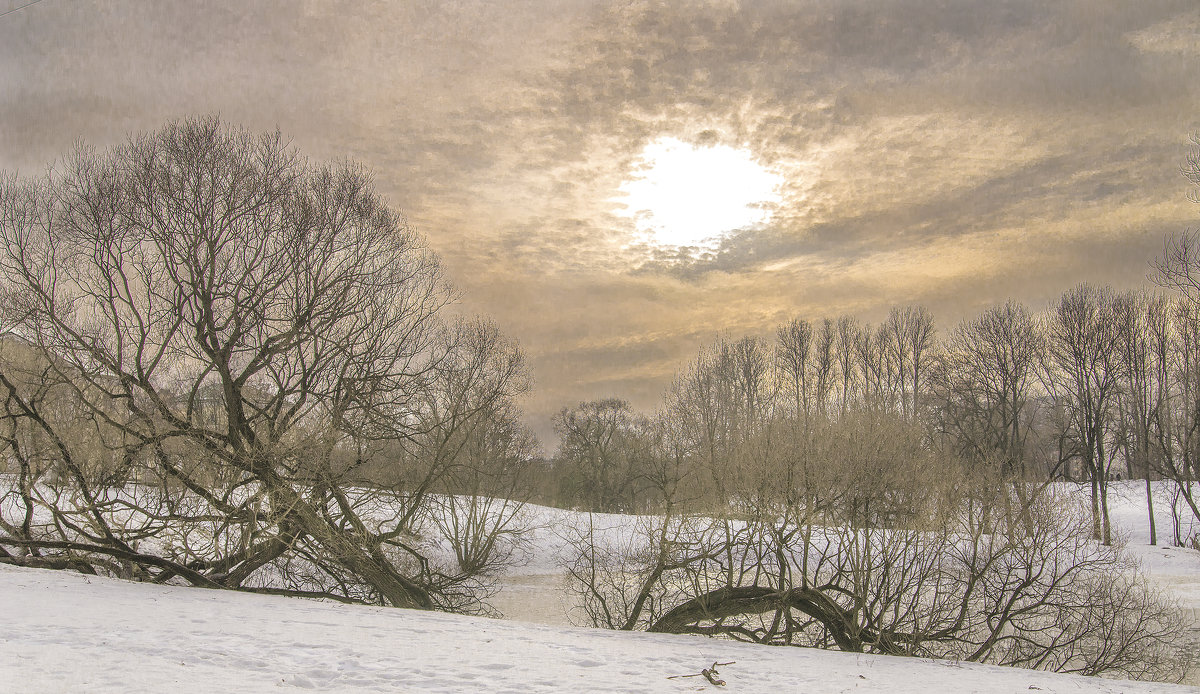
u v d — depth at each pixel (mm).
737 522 24484
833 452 22844
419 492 28219
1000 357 56062
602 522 41844
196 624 13773
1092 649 22406
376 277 27266
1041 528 22672
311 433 24953
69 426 23453
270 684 9539
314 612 17750
